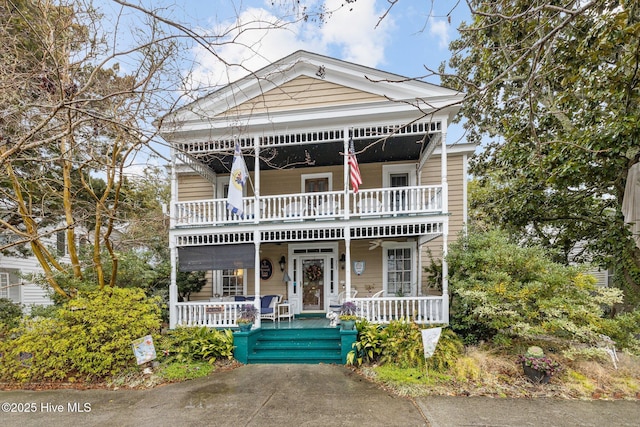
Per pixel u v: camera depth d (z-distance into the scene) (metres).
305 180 10.94
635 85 5.75
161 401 5.13
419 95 8.09
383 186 10.47
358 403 4.86
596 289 6.40
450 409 4.61
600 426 4.14
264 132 8.41
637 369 5.75
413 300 7.59
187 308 9.12
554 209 9.08
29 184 7.33
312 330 8.16
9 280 12.52
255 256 8.38
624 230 7.91
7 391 5.73
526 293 6.21
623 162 6.61
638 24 4.69
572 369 5.76
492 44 5.42
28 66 5.32
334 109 7.98
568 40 6.10
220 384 5.80
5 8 5.04
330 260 10.63
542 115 7.83
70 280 7.59
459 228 10.14
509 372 5.69
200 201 8.65
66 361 6.22
